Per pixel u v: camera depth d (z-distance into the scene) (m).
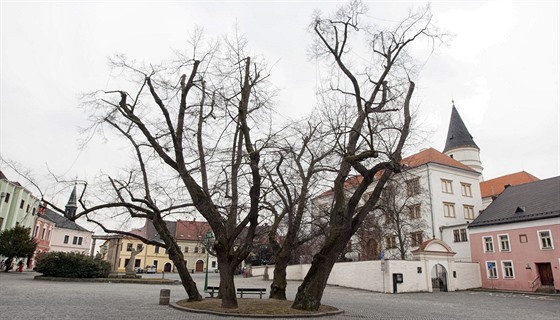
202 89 16.36
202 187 16.50
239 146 15.48
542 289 36.34
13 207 45.84
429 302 24.55
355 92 16.89
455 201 51.75
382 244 46.03
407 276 34.50
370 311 17.59
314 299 15.42
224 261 15.64
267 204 17.09
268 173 15.91
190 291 17.50
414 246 46.75
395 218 40.34
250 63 17.47
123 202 16.50
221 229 15.83
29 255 40.59
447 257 38.44
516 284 38.84
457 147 70.88
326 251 15.77
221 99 16.22
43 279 30.94
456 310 19.83
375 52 17.53
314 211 21.86
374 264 35.38
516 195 44.91
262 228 20.62
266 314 14.11
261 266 55.19
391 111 16.31
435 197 49.84
